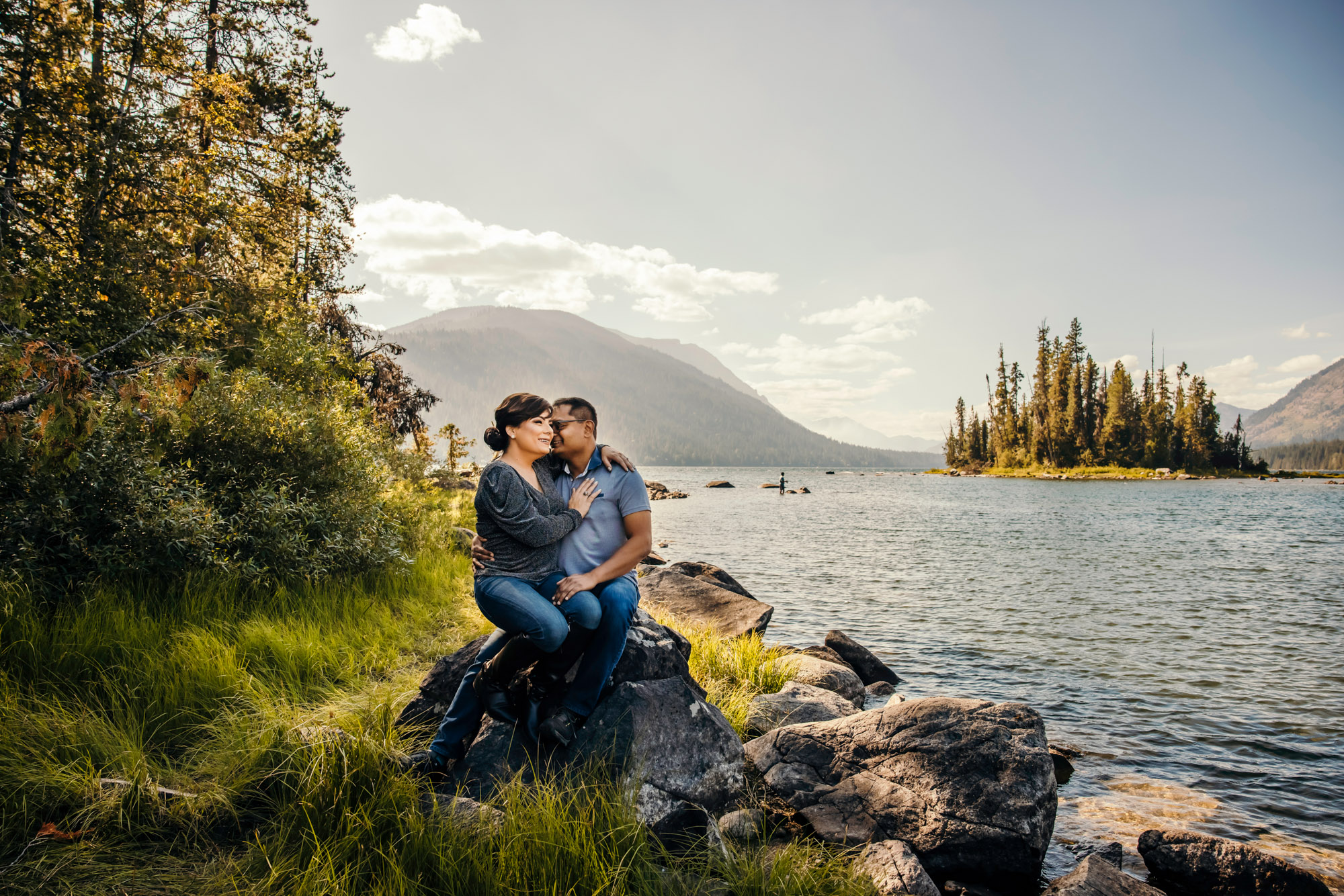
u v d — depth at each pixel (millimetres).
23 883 2559
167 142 12734
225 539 6793
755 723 5711
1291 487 80500
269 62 16156
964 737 4191
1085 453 107562
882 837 3855
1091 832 4781
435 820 2977
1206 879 3969
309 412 9148
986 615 13156
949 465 152375
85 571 5668
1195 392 107812
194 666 4484
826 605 14039
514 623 3215
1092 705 7863
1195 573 19062
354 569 8320
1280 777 5875
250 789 3285
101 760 3369
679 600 10555
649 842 3191
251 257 15969
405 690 4660
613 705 3578
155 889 2602
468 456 36344
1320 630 11961
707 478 168625
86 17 11953
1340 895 4039
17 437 4023
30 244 10289
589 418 3537
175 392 4996
